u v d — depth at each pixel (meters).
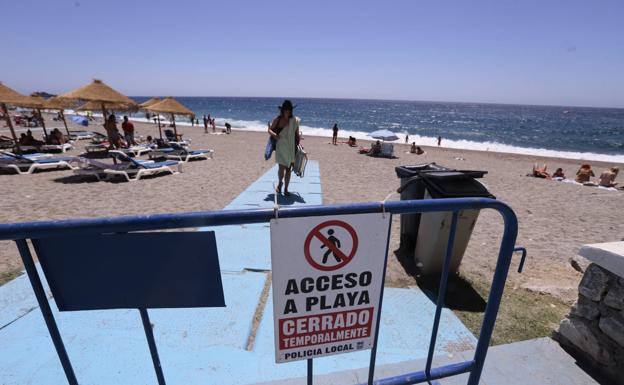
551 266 4.22
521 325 2.80
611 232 5.95
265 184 7.98
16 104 11.73
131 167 8.95
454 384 2.08
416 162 15.69
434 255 3.47
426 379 1.72
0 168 9.60
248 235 4.49
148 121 44.62
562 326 2.44
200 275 1.28
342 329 1.52
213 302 1.34
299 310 1.42
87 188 7.58
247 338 2.54
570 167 19.39
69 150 14.75
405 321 2.81
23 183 7.91
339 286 1.43
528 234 5.72
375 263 1.44
